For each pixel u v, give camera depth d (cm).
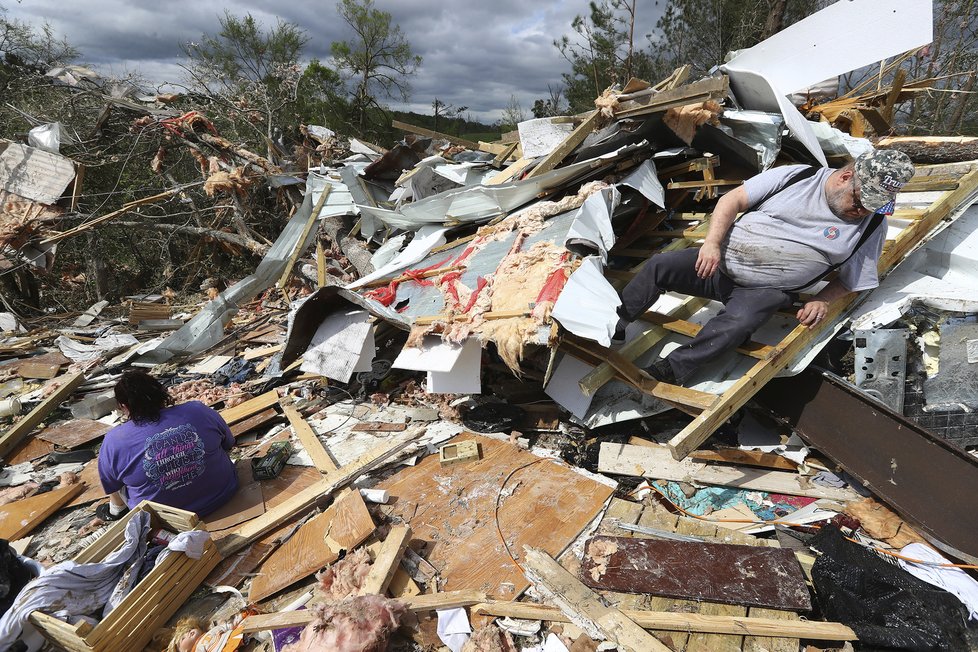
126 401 307
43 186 821
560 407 407
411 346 404
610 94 470
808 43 450
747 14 1117
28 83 1069
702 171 437
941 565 251
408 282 483
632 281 343
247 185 897
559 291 351
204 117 941
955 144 445
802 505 306
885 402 311
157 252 1168
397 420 432
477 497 332
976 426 305
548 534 300
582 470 348
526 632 244
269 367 544
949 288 318
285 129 1288
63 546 336
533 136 557
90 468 414
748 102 476
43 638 251
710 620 233
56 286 1019
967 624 225
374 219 754
